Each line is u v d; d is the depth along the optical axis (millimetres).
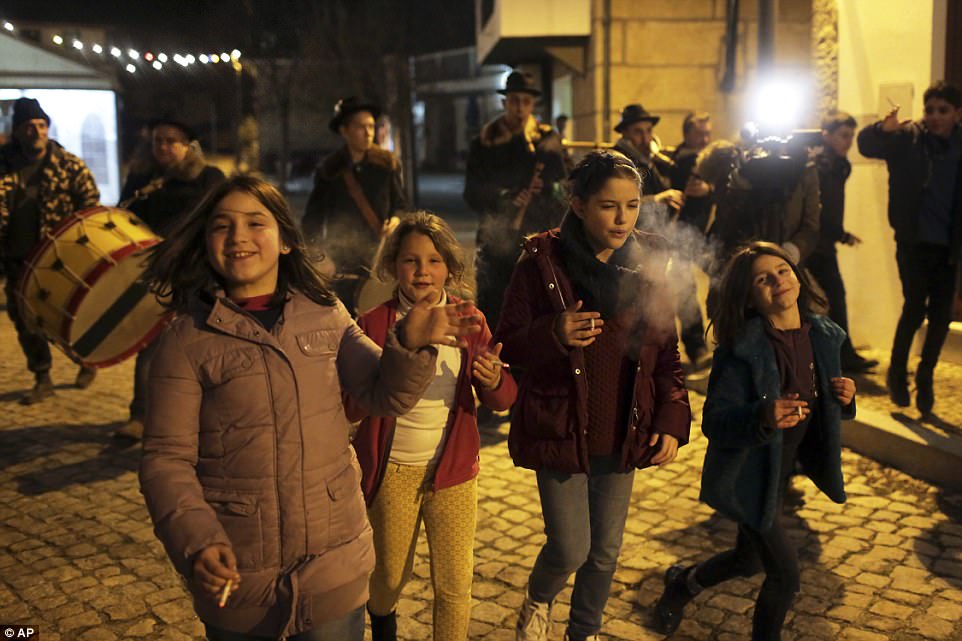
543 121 12367
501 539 4426
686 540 4371
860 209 7441
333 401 2203
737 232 5332
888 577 3941
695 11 9062
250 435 2098
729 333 3158
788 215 5406
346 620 2221
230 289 2227
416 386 2053
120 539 4469
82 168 6855
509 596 3861
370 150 6332
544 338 2889
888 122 5496
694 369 7102
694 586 3480
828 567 4043
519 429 3078
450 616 2994
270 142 49062
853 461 5328
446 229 3000
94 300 5414
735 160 5340
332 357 2219
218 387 2102
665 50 9086
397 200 6422
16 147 6773
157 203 6000
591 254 3018
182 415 2090
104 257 5371
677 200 6031
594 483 3109
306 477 2139
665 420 3023
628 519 4633
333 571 2174
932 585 3861
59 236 5426
